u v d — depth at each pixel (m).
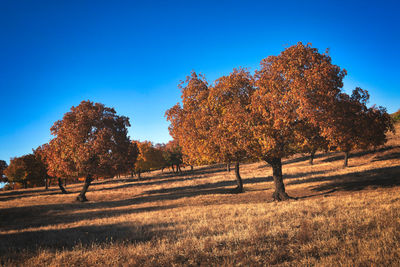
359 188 20.02
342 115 16.16
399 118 65.06
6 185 82.19
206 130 22.39
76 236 10.41
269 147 16.55
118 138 32.81
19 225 16.08
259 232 7.86
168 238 8.55
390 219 7.83
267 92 18.02
